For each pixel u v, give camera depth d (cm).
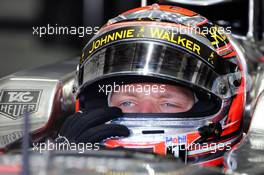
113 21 732
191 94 702
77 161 478
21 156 472
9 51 2269
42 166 466
